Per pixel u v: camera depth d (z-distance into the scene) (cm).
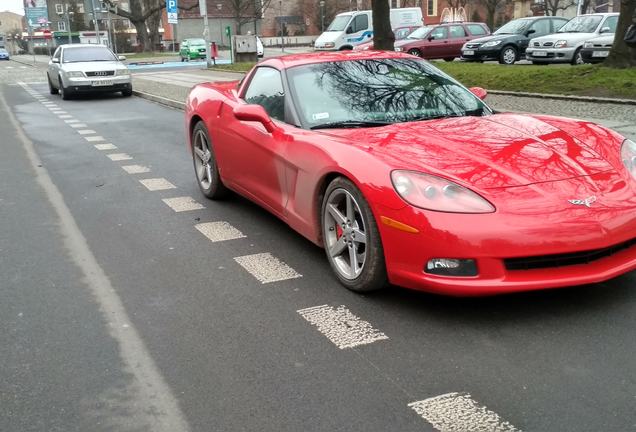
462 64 1944
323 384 272
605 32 1786
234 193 600
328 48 2770
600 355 288
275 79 479
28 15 8388
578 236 304
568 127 400
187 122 622
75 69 1688
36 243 486
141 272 418
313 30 8094
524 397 256
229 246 466
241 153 496
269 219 536
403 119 421
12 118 1316
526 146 359
